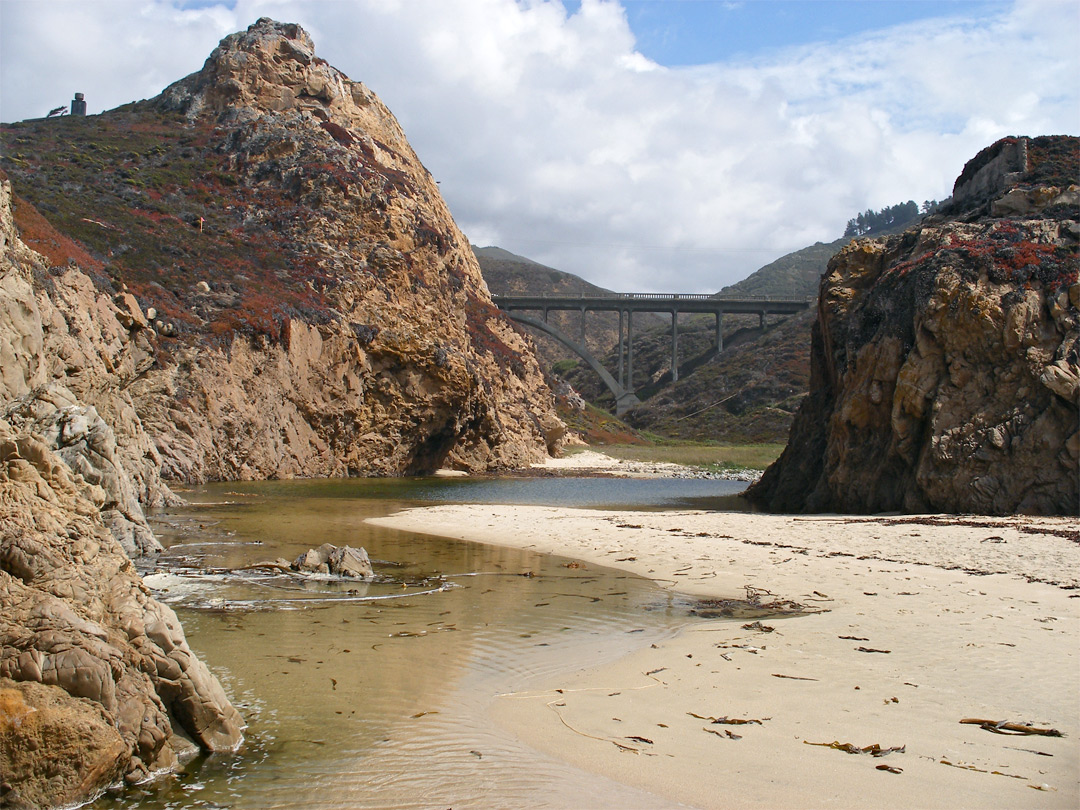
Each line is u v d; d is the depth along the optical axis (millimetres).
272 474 46844
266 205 62562
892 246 35344
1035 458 25141
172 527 23891
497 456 66812
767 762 7215
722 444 111000
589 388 167375
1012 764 7098
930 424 27078
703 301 143875
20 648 6746
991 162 35094
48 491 8078
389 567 18156
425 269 65500
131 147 66875
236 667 10156
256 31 78562
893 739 7695
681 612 13531
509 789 6723
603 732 7988
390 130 85000
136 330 37562
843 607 13578
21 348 20203
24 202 36688
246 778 6980
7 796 6172
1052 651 10523
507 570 17859
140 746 7066
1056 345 25938
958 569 16703
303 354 50438
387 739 7848
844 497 30312
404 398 56906
